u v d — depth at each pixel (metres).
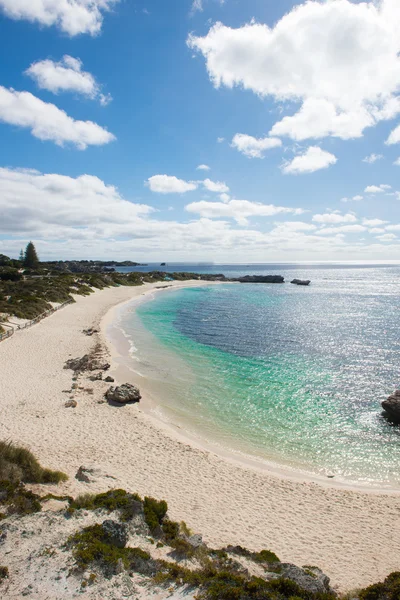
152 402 22.83
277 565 9.10
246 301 80.62
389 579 8.80
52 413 19.52
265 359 33.59
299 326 50.31
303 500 13.60
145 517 10.17
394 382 27.45
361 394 25.08
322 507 13.19
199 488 13.80
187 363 31.81
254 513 12.49
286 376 28.72
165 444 17.30
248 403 23.34
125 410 21.02
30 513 9.42
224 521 11.78
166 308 68.00
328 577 9.10
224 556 9.26
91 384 24.73
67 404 20.73
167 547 9.22
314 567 9.47
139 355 33.59
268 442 18.61
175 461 15.79
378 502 13.69
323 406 23.03
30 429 17.27
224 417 21.31
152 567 8.15
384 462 16.97
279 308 68.94
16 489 10.62
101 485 12.48
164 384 26.09
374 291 105.25
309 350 37.06
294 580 8.30
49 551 8.02
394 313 62.22
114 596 7.01
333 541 11.21
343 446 18.31
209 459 16.28
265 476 15.27
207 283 141.25
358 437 19.23
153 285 122.56
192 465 15.59
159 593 7.27
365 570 9.84
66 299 65.06
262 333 45.44
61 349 32.97
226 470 15.47
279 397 24.42
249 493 13.82
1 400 20.52
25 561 7.69
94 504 10.27
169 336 43.12
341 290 109.00
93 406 21.09
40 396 21.78
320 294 96.81
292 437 19.16
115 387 23.50
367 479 15.63
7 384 23.16
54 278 91.50
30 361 28.56
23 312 45.91
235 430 19.78
